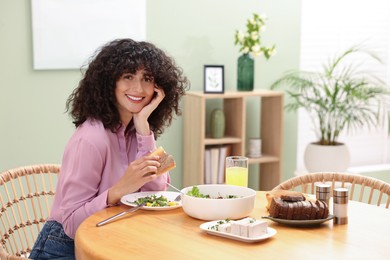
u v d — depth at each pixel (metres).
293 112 4.98
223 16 4.62
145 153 2.65
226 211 2.29
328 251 2.01
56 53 4.11
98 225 2.24
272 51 4.46
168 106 2.73
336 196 2.28
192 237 2.12
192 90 4.60
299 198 2.31
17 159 4.12
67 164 2.56
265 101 4.74
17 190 4.11
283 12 4.82
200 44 4.57
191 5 4.51
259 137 4.87
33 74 4.09
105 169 2.55
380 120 5.53
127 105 2.57
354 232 2.19
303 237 2.13
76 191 2.49
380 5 5.40
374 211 2.44
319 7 5.19
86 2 4.15
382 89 4.76
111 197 2.45
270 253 1.98
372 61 5.43
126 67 2.51
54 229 2.57
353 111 5.10
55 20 4.08
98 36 4.22
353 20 5.32
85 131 2.54
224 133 4.67
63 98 4.20
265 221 2.16
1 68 4.00
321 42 5.23
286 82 4.91
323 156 4.60
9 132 4.07
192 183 4.50
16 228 2.81
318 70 5.23
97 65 2.55
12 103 4.06
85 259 2.02
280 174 4.68
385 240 2.12
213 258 1.93
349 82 4.77
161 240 2.10
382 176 5.39
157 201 2.48
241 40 4.45
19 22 4.01
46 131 4.18
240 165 2.59
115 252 1.98
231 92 4.47
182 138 4.63
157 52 2.60
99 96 2.54
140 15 4.34
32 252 2.61
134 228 2.22
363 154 5.51
